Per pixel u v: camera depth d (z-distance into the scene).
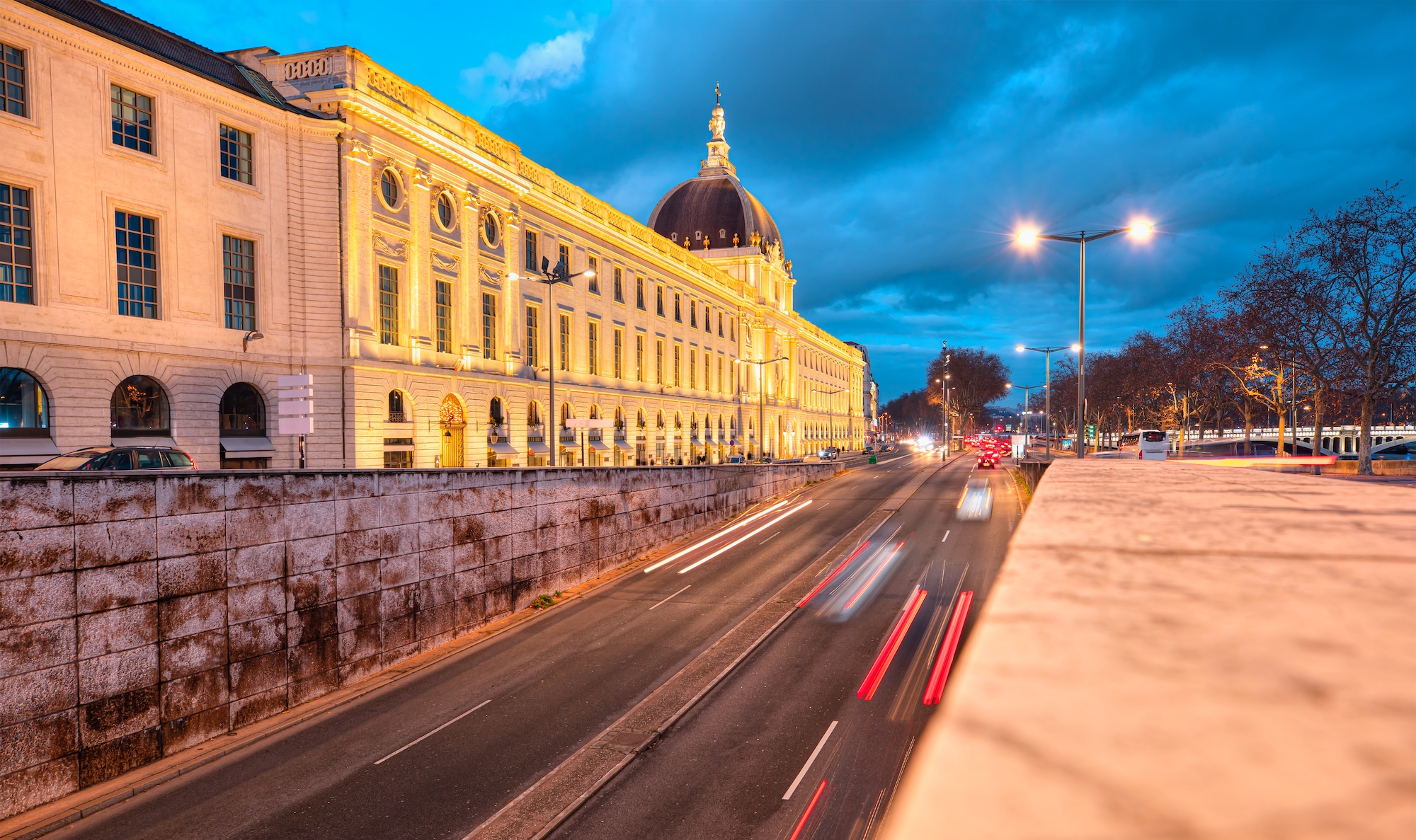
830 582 28.59
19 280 28.44
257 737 16.73
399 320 41.66
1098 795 0.44
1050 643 0.89
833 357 136.62
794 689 18.47
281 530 18.19
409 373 41.00
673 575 30.81
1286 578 1.27
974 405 134.38
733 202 102.44
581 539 29.75
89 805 13.91
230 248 35.19
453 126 45.59
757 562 32.50
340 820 13.51
